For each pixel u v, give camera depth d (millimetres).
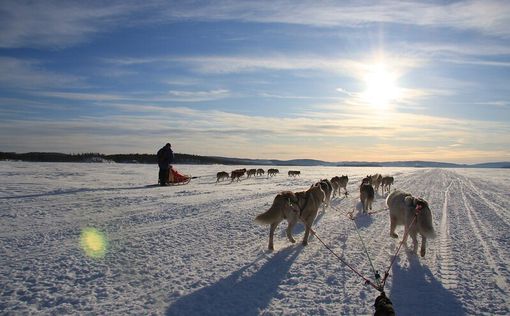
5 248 5441
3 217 7566
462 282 4523
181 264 4938
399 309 3760
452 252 5840
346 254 5656
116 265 4816
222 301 3844
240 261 5164
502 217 9281
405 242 6398
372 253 5730
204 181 21078
